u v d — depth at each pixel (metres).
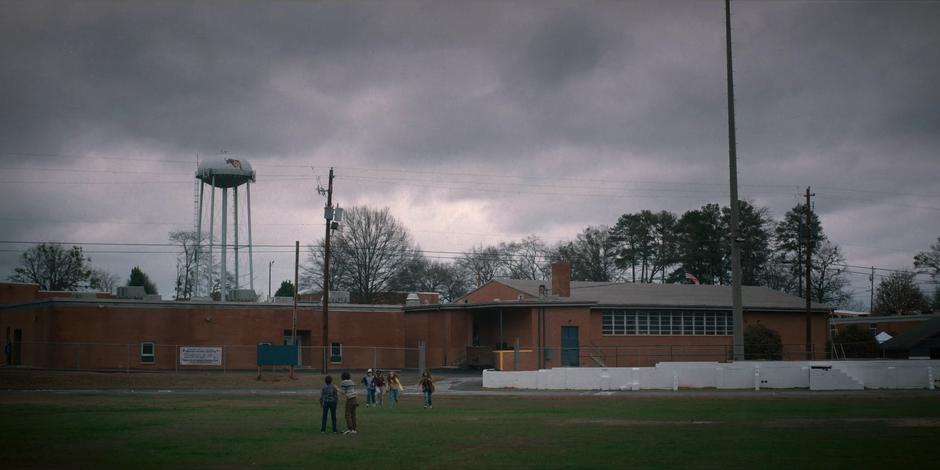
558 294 71.12
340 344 68.69
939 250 112.75
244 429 28.41
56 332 60.06
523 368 62.88
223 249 76.38
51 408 37.03
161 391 49.47
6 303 71.25
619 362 70.06
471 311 72.31
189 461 21.12
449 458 21.42
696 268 114.62
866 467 19.34
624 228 124.38
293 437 26.08
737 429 27.72
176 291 116.94
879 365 49.69
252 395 46.97
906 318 90.44
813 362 50.28
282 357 56.38
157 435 26.62
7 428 28.64
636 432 27.02
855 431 26.81
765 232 114.69
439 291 131.12
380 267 103.31
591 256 123.75
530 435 26.41
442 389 51.12
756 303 77.94
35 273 117.06
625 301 71.25
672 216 123.75
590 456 21.55
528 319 66.12
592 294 73.50
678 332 73.50
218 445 24.14
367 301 101.88
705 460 20.64
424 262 129.12
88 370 58.84
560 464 20.25
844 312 113.69
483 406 38.84
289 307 67.12
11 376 52.03
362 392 49.59
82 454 22.34
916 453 21.59
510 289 74.56
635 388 49.28
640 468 19.48
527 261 127.06
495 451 22.66
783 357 73.69
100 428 28.66
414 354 74.25
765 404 38.72
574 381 50.19
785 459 20.67
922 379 49.78
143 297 68.12
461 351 71.38
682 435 26.02
